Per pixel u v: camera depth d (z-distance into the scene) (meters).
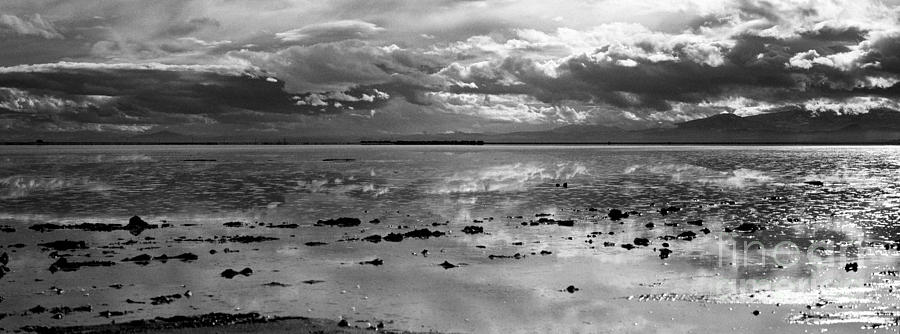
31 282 26.70
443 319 21.77
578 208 54.31
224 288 25.78
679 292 25.09
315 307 23.17
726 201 59.88
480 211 52.16
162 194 67.06
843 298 23.95
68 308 22.64
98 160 167.75
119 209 53.53
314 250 34.22
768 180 89.69
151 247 35.03
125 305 23.30
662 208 53.84
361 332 20.12
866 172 111.25
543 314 22.39
